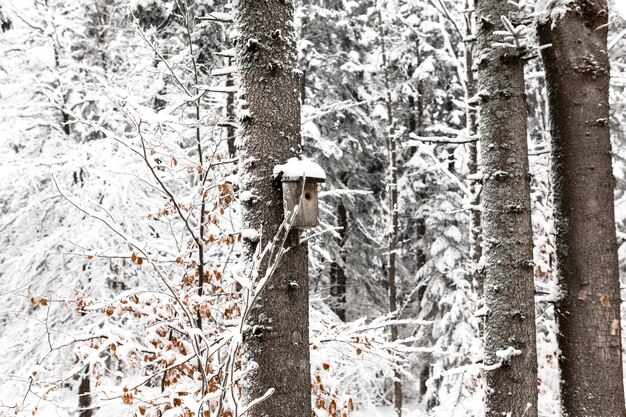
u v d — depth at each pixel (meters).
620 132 13.66
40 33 8.80
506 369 3.89
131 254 4.09
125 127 7.54
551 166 4.11
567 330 3.90
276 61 3.25
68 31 9.31
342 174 16.02
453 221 15.20
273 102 3.24
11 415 3.86
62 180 7.82
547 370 5.34
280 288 3.12
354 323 4.79
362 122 15.11
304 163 3.18
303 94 14.10
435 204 15.17
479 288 6.56
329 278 17.09
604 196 3.87
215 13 3.87
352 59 14.66
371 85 15.41
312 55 13.74
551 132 4.08
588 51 3.90
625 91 7.44
